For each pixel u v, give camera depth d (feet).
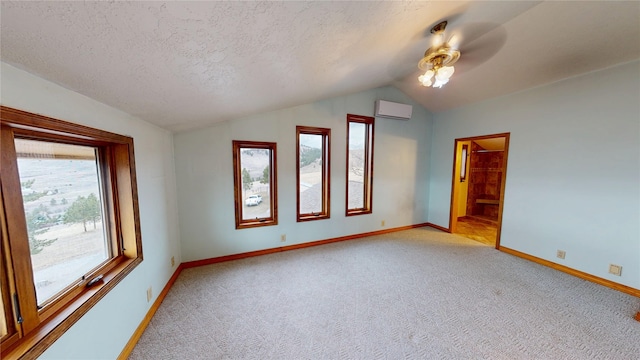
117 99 4.58
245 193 10.54
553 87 9.36
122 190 5.53
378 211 13.87
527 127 10.28
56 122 3.48
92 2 2.10
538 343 5.53
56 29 2.35
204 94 5.66
